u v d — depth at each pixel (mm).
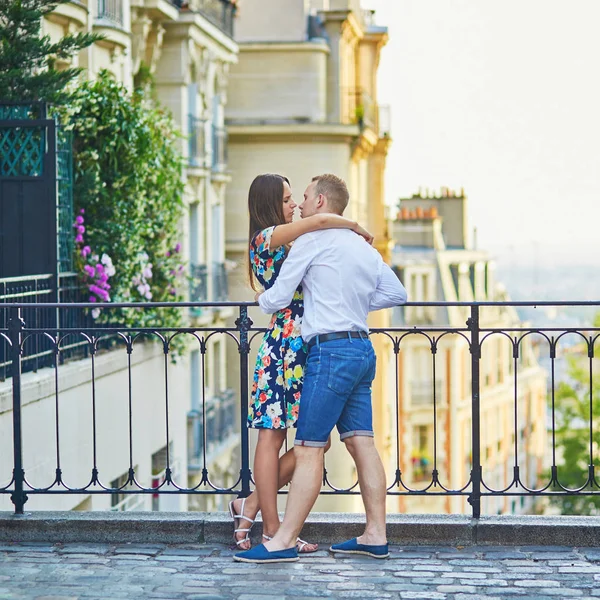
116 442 17016
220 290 30781
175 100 27484
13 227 15055
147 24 24766
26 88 15359
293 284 7672
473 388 8414
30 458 13336
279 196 7996
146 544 8328
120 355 17078
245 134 35781
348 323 7699
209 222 30531
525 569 7688
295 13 36406
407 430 54531
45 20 19062
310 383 7668
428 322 54969
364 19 42719
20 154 15055
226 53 31953
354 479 36000
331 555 8008
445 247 61344
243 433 8555
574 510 49656
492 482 61844
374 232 43844
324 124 35688
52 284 14961
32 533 8438
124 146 17641
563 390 51125
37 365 14102
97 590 7305
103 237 17094
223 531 8344
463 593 7219
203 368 8633
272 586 7355
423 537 8234
